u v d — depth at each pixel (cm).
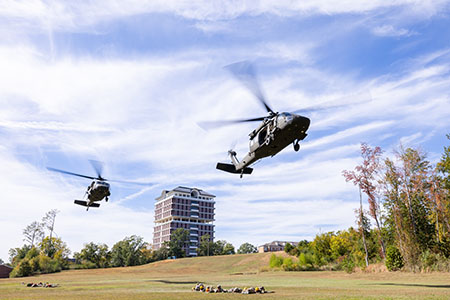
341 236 4697
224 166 2242
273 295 1236
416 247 3002
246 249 14188
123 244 8888
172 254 11812
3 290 1748
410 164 3497
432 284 1794
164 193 16950
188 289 1689
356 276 2898
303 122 1555
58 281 2911
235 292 1416
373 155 3753
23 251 9269
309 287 1694
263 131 1780
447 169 3403
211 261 7294
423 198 3462
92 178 2741
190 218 15562
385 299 1012
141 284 2217
